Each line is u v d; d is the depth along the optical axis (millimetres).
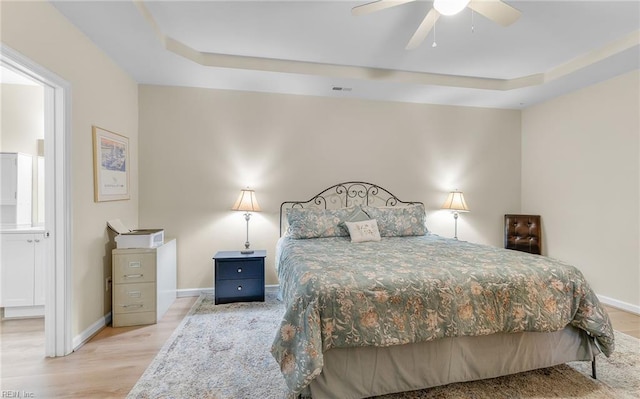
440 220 4082
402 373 1649
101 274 2600
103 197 2607
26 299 2721
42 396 1677
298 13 2248
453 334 1633
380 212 3459
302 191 3713
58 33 2047
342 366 1585
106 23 2205
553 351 1873
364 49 2805
